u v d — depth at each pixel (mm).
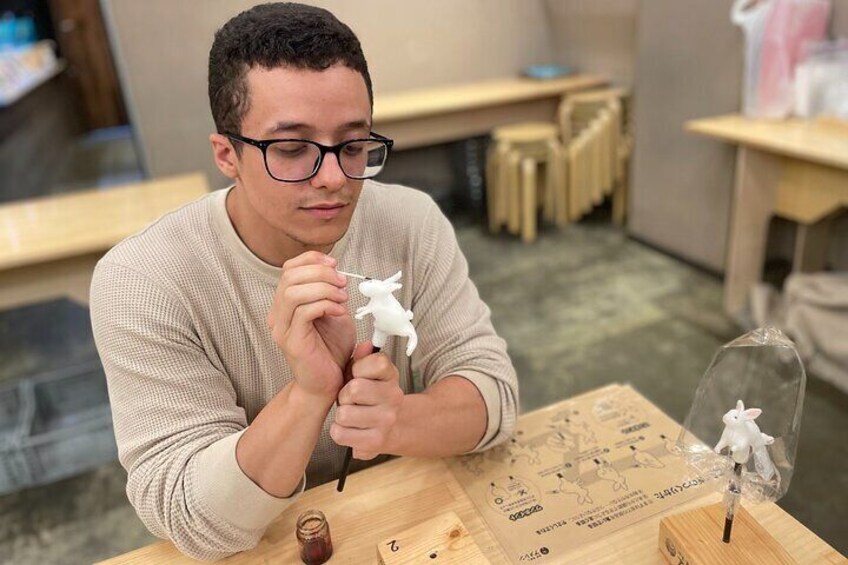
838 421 1966
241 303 834
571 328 2633
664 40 2969
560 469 843
